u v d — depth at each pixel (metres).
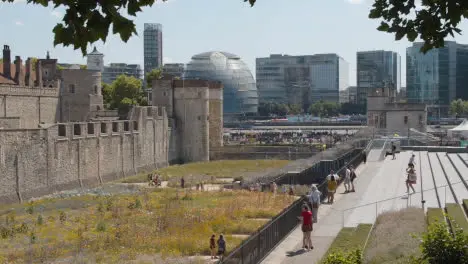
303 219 36.91
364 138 110.12
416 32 14.76
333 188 51.41
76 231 49.44
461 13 13.77
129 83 176.75
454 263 21.84
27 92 112.25
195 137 134.25
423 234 23.11
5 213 61.22
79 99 135.12
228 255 28.89
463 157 83.19
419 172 69.94
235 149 137.62
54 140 82.12
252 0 13.28
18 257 40.28
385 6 14.86
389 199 48.28
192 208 59.81
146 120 114.69
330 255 26.12
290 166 80.56
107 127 98.81
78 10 11.39
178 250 42.44
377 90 157.75
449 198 47.94
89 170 92.31
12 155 72.56
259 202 61.91
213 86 141.75
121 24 11.50
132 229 49.06
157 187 85.00
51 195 78.19
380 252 29.72
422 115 151.75
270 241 36.66
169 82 133.25
